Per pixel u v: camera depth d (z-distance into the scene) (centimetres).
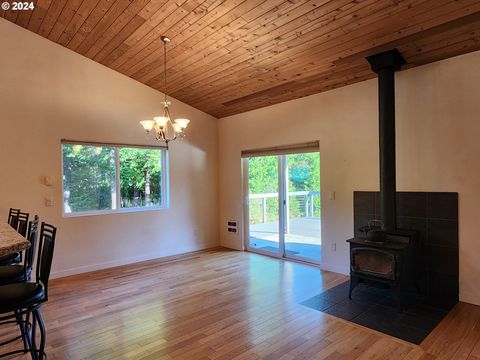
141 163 519
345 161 415
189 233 568
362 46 323
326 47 335
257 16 307
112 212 479
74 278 421
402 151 362
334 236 431
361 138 398
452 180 329
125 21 355
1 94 388
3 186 389
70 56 439
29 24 396
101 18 358
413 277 326
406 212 359
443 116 334
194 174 576
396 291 305
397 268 301
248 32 335
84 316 305
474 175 316
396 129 366
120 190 494
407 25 281
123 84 487
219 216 612
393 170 332
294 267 461
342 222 421
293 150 477
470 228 320
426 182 346
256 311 312
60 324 289
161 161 543
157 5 320
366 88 394
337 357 232
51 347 250
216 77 448
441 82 335
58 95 429
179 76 465
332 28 303
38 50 414
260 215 552
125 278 419
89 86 455
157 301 340
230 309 317
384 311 308
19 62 401
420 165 350
